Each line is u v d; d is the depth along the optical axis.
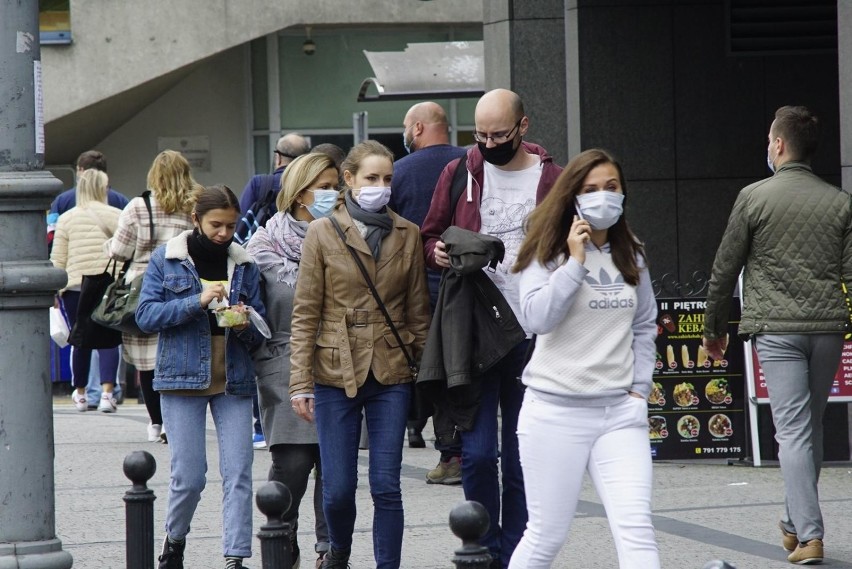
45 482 16.16
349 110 66.69
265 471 27.91
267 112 66.50
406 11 62.59
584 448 14.68
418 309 17.78
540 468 14.79
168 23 59.44
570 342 14.72
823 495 24.31
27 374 16.03
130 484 26.89
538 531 14.88
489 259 16.66
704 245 35.03
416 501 24.50
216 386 18.47
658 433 28.31
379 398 17.50
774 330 19.50
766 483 25.83
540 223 14.91
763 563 19.34
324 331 17.48
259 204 28.53
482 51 43.00
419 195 22.78
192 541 21.52
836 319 19.50
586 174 14.74
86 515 23.81
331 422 17.47
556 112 36.84
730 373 28.36
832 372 19.73
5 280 15.79
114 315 24.39
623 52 34.53
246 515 18.30
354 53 66.38
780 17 34.97
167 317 17.97
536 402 14.84
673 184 34.84
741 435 28.34
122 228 28.17
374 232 17.59
